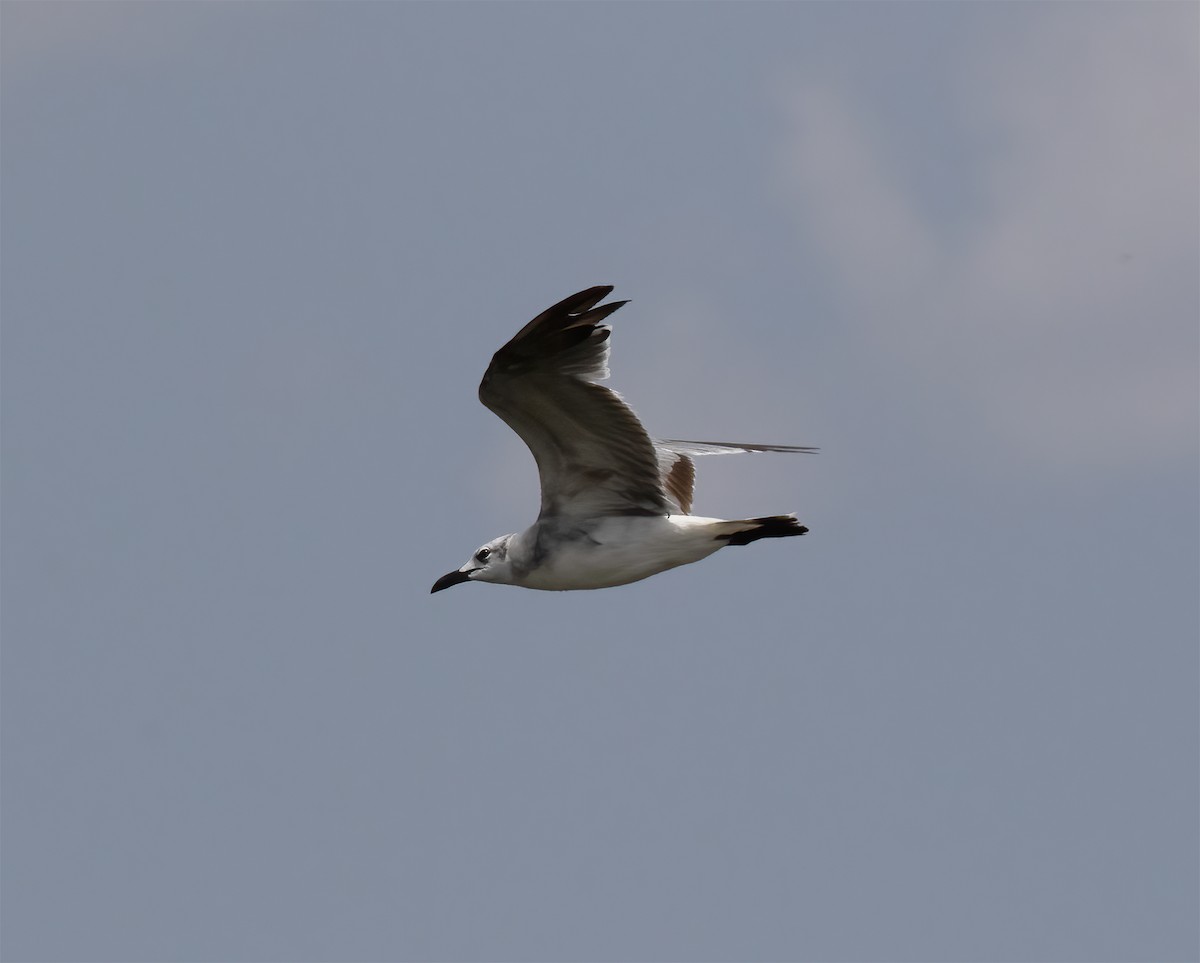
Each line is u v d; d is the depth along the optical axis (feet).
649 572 60.23
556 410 57.72
